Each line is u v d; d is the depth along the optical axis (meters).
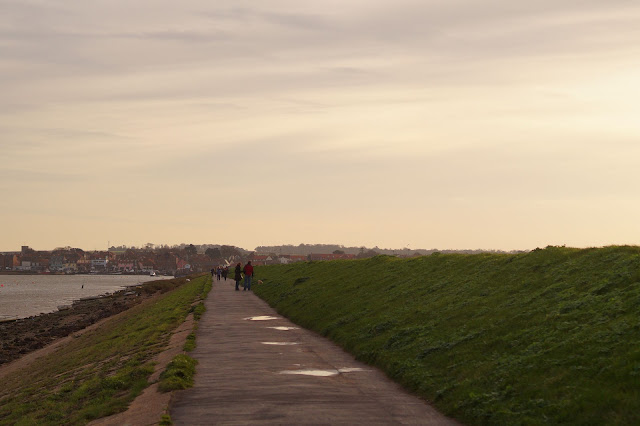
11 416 19.16
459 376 14.70
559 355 13.46
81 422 14.23
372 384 15.97
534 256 23.92
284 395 14.23
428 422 12.20
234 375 16.64
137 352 24.02
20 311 103.56
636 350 12.04
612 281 16.98
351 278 37.41
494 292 21.58
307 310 31.86
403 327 21.39
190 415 12.34
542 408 11.33
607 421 10.05
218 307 38.75
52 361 36.22
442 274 28.48
